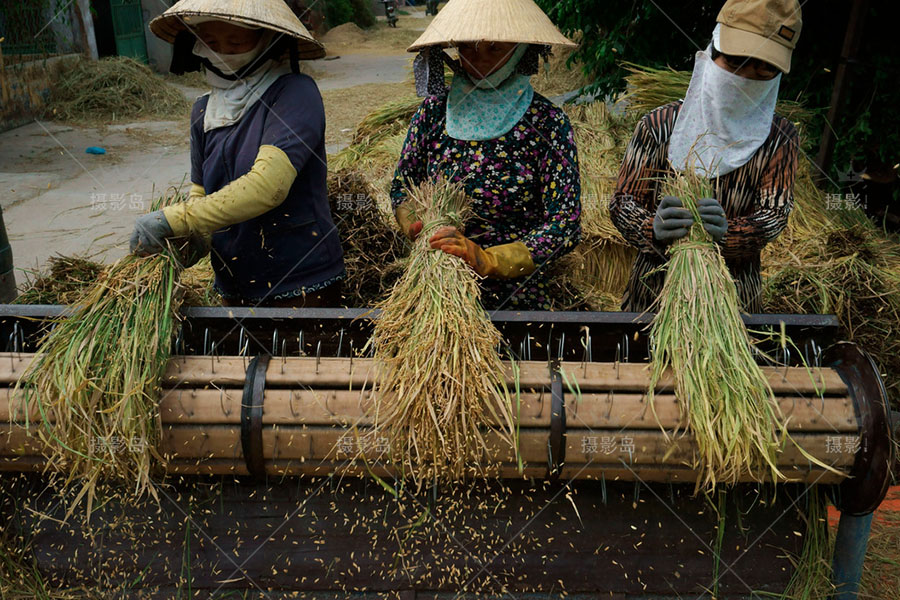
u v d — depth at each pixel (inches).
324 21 901.8
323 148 98.0
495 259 90.5
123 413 74.6
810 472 76.6
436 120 101.0
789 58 85.8
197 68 100.5
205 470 79.7
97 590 89.4
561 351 83.3
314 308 89.4
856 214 215.0
